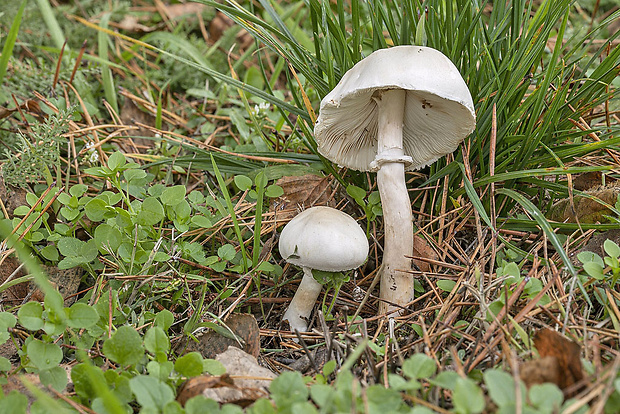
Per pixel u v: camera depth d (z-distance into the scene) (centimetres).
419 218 38
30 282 34
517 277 30
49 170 39
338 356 30
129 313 32
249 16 36
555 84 38
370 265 37
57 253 34
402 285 34
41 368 27
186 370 27
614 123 42
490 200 36
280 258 38
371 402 25
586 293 30
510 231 36
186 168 42
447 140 36
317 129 34
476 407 23
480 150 36
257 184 37
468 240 37
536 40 35
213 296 35
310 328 34
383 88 33
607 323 30
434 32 36
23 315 27
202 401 25
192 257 34
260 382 28
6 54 30
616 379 25
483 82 36
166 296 34
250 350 31
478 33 37
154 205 33
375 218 38
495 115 35
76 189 35
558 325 30
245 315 32
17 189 38
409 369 25
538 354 27
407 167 37
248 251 37
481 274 31
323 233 32
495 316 29
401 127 34
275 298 35
